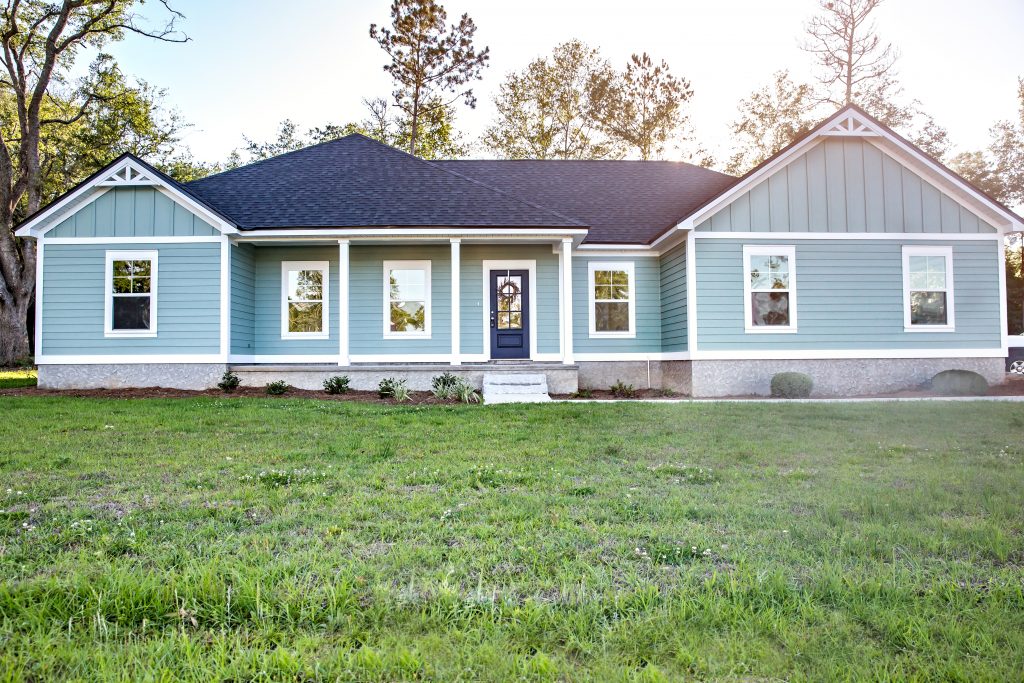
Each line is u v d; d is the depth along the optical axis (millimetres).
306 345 15109
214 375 13430
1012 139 35531
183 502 4676
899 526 4125
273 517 4316
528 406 10703
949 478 5543
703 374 13602
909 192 14039
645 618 2762
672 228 13742
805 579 3232
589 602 2916
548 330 15648
